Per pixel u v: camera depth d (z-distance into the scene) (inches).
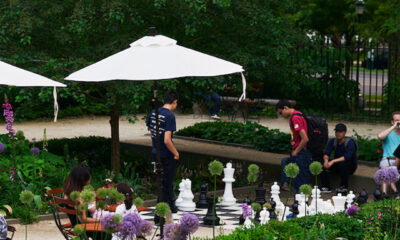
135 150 690.2
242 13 489.7
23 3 450.6
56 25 480.7
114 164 529.0
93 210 243.4
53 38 484.4
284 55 493.7
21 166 437.7
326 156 480.4
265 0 526.6
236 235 222.5
